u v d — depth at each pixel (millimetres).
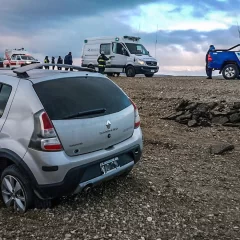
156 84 17281
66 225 3943
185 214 4207
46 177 3904
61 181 3928
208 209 4348
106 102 4582
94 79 4812
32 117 3982
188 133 8398
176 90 14711
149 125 9273
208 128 8812
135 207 4387
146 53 24859
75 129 4047
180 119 9523
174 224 3973
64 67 4969
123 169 4609
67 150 3990
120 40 24266
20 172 4113
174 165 6023
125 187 5000
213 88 14633
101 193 4793
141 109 11508
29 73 4621
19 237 3713
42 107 3982
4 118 4258
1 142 4188
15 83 4324
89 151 4211
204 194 4793
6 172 4254
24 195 4141
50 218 4094
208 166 5977
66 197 4625
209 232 3803
